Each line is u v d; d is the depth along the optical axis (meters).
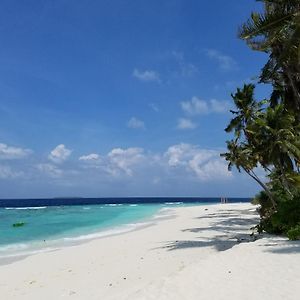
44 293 13.62
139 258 19.14
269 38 19.83
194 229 33.19
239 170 43.56
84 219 54.03
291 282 10.38
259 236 23.12
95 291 13.28
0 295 13.73
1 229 39.00
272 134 33.69
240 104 40.47
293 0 19.16
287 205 21.67
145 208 95.56
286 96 29.88
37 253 23.12
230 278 11.23
